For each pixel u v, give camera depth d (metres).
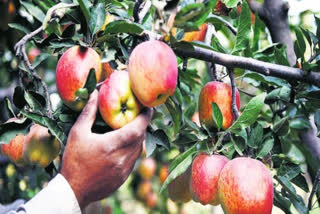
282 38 1.77
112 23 1.20
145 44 1.17
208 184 1.31
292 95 1.48
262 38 2.12
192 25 1.10
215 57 1.33
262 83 1.66
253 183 1.20
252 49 1.69
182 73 1.43
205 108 1.42
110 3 1.45
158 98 1.16
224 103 1.39
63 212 1.19
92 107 1.22
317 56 1.52
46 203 1.18
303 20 2.31
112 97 1.17
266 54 1.59
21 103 1.39
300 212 1.37
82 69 1.21
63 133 1.28
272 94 1.57
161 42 1.17
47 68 2.33
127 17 1.47
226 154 1.42
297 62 1.49
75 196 1.22
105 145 1.16
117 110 1.18
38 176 2.40
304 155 1.79
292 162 1.36
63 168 1.22
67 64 1.22
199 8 1.08
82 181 1.20
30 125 1.34
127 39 1.39
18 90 1.37
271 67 1.35
